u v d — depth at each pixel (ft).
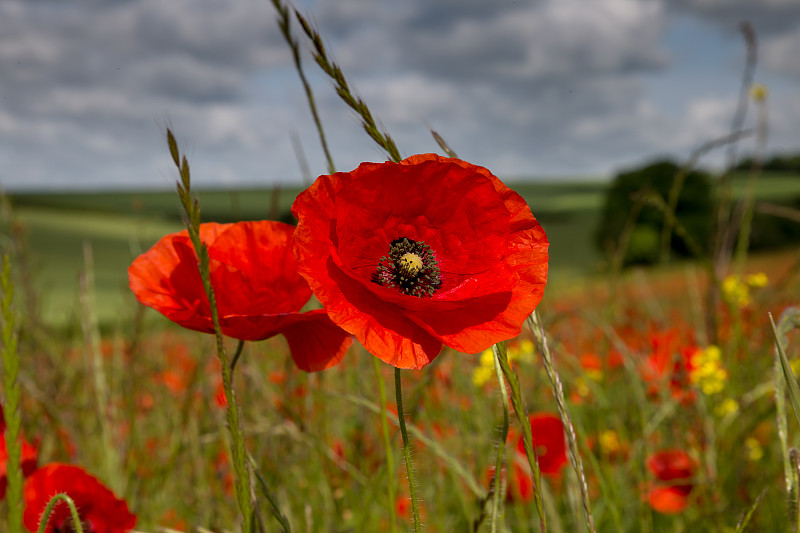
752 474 1.82
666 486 1.83
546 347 0.94
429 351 0.91
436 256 0.99
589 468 1.79
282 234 1.06
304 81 1.08
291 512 1.60
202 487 1.82
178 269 1.03
